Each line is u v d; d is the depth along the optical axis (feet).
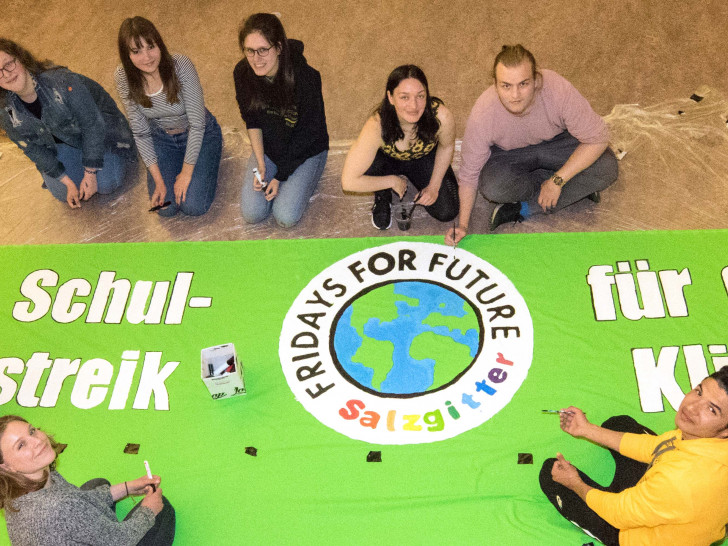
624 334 12.42
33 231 15.20
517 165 13.70
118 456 11.72
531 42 17.49
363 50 17.89
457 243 13.88
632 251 13.48
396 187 13.55
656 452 9.36
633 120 15.71
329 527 10.75
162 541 10.55
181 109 14.19
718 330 12.32
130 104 14.07
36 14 19.95
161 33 18.95
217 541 10.77
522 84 11.46
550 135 13.23
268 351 12.73
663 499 8.63
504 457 11.23
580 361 12.16
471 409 11.75
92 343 13.09
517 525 10.57
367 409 11.89
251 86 13.17
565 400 11.76
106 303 13.61
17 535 8.97
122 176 15.76
